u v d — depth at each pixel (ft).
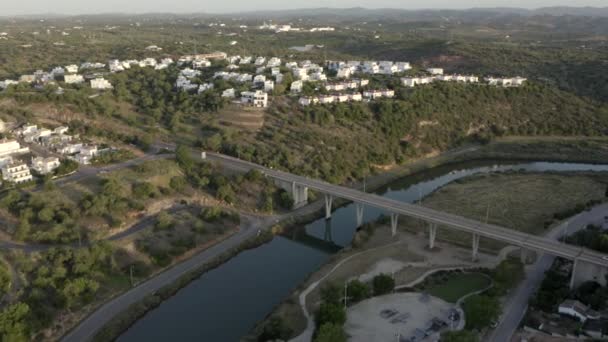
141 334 430.61
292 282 518.37
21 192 626.23
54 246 522.47
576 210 645.51
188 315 459.32
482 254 545.03
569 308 412.57
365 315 426.92
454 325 410.52
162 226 576.20
